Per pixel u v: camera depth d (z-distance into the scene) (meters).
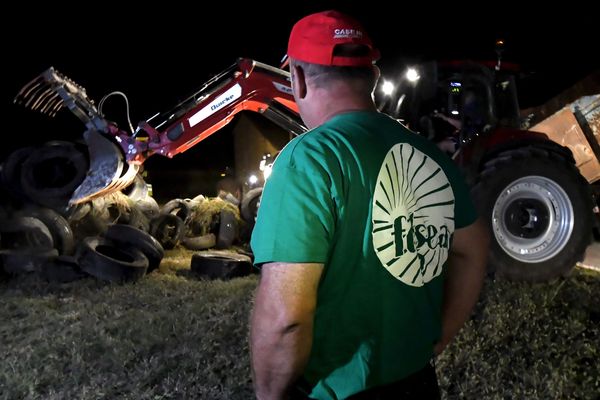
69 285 6.54
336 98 1.50
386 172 1.40
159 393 3.73
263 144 18.27
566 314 4.61
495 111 6.41
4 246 7.16
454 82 6.39
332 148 1.36
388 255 1.39
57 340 4.56
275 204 1.31
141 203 9.72
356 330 1.38
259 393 1.36
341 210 1.33
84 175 7.93
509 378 3.69
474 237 1.66
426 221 1.49
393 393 1.43
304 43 1.48
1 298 6.05
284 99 7.11
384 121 1.50
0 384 3.88
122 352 4.27
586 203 5.54
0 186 8.00
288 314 1.26
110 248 7.38
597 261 6.86
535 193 5.60
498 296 4.79
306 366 1.38
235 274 7.12
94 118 7.41
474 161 5.83
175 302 5.80
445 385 3.57
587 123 6.49
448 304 1.70
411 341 1.45
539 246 5.59
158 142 7.34
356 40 1.47
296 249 1.27
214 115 7.24
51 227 7.57
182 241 9.30
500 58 6.53
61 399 3.66
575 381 3.61
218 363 4.12
